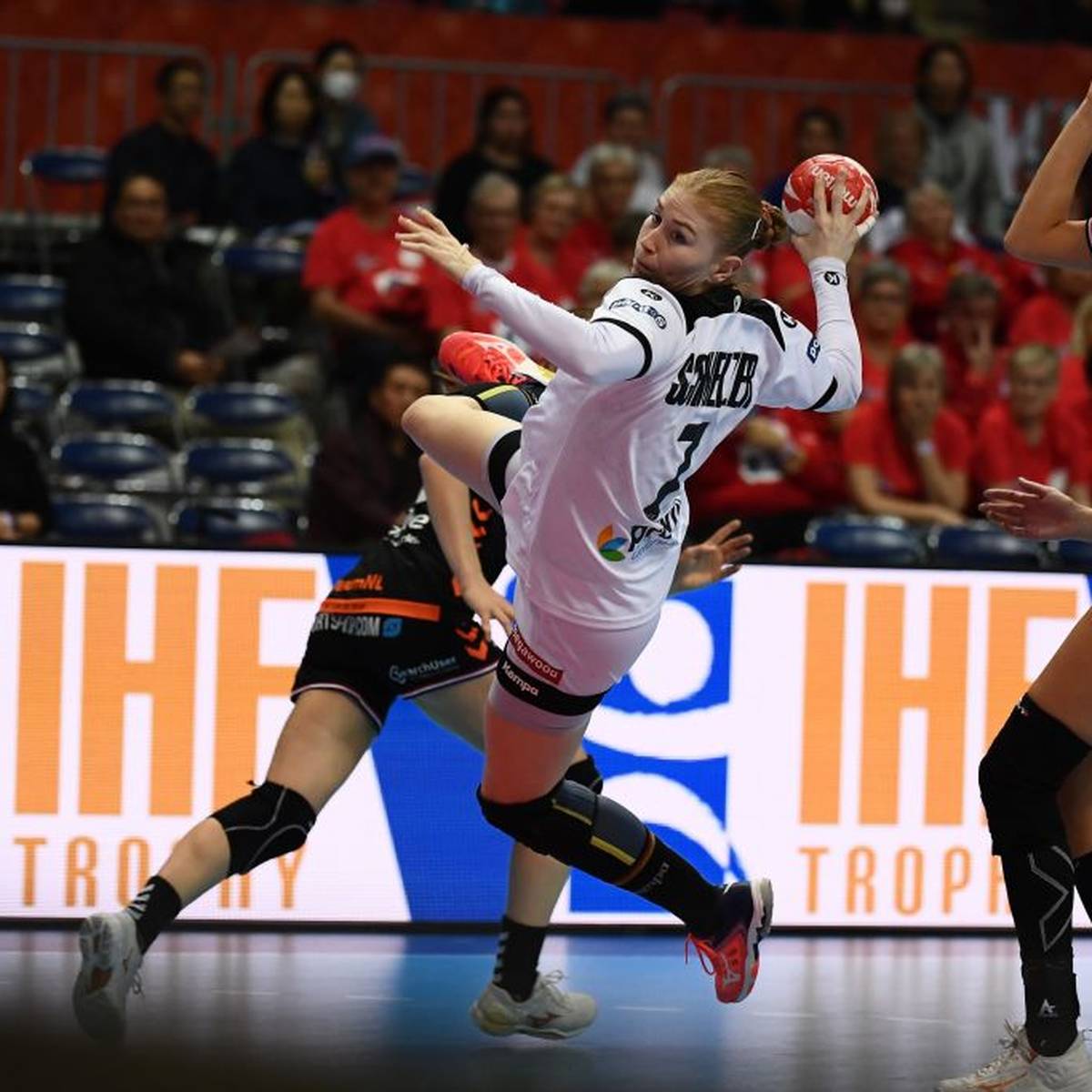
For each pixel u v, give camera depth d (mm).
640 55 33875
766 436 23516
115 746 16562
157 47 32375
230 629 16656
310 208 29891
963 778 17375
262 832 12789
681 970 15594
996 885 17406
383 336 25953
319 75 30266
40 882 16500
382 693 13562
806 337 11289
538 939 13406
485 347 12812
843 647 17203
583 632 11141
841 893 17219
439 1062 12539
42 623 16500
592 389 10656
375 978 14961
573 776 13609
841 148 30125
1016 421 23828
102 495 24438
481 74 33062
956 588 17344
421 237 10172
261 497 24641
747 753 17094
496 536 13781
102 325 26297
